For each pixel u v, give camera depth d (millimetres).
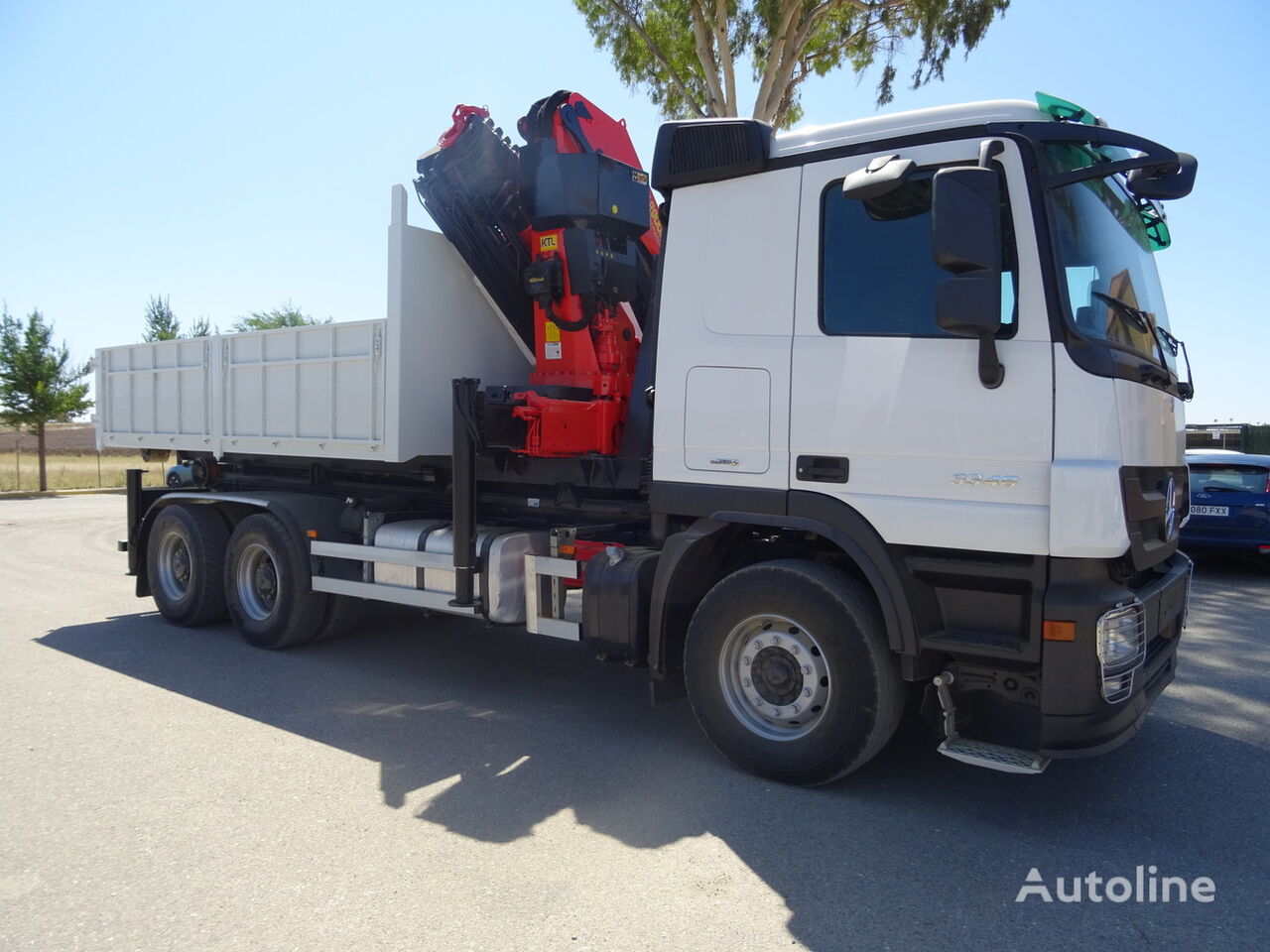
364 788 4289
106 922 3102
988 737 5016
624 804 4105
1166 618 4215
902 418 3918
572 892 3316
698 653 4484
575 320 5621
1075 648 3564
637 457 5145
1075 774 4512
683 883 3385
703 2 15242
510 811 4027
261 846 3678
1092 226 4066
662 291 4648
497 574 5484
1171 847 3711
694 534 4457
